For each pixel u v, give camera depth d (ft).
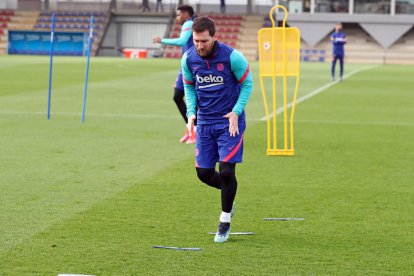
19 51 435.12
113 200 69.56
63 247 54.13
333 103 167.94
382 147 104.83
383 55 408.67
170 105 155.84
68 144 102.17
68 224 60.64
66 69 273.33
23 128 116.78
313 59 410.52
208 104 56.90
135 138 109.09
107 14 440.86
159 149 99.60
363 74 283.18
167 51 422.00
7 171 82.74
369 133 119.34
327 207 68.23
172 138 109.60
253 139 110.83
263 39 96.12
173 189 74.74
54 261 50.83
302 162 91.97
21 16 445.37
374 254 53.52
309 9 417.08
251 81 56.70
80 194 71.92
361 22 410.72
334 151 100.68
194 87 57.82
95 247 54.24
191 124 57.16
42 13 446.60
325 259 52.19
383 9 410.72
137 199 70.08
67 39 431.43
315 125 128.57
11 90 182.70
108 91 187.32
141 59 384.06
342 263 51.34
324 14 413.18
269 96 184.14
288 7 419.33
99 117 133.18
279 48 96.48
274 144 97.14
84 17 442.09
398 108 158.81
